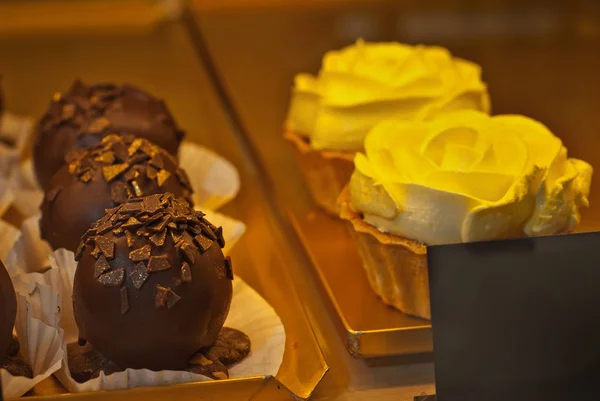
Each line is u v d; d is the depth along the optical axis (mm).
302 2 968
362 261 606
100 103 653
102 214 578
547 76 773
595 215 579
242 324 572
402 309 588
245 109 784
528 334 514
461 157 583
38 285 554
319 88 712
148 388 515
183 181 600
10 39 890
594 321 515
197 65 846
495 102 730
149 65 843
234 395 521
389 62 709
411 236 573
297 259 641
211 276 530
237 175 704
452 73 694
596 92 741
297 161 714
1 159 714
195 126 762
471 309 514
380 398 543
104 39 900
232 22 929
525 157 570
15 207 673
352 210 604
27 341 544
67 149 640
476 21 896
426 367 563
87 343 552
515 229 559
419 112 662
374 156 595
